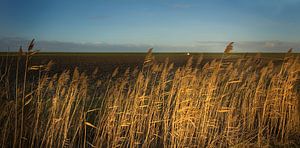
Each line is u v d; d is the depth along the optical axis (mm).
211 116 9977
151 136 9438
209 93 9602
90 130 9531
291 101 11273
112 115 8781
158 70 9906
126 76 9875
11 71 22578
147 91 10672
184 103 9297
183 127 8859
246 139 9461
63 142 8109
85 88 9453
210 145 8867
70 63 44125
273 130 10914
